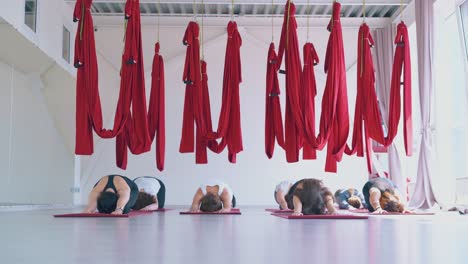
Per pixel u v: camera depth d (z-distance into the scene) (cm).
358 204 1045
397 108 750
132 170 1378
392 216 730
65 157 1198
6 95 911
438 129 1080
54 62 1083
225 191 817
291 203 878
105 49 1391
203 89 806
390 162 1240
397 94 752
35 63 1012
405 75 747
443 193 1059
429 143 1062
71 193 1234
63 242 291
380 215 762
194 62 744
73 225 465
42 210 935
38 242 292
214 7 1332
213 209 800
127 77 687
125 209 695
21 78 977
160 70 798
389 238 331
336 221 561
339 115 687
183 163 1391
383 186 834
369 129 716
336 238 329
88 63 665
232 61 736
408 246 278
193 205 816
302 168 1401
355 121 722
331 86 682
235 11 1361
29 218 606
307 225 479
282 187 970
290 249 258
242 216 697
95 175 1361
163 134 799
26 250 249
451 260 217
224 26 1420
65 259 213
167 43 1416
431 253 244
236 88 737
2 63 898
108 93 1384
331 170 708
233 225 475
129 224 486
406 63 747
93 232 374
